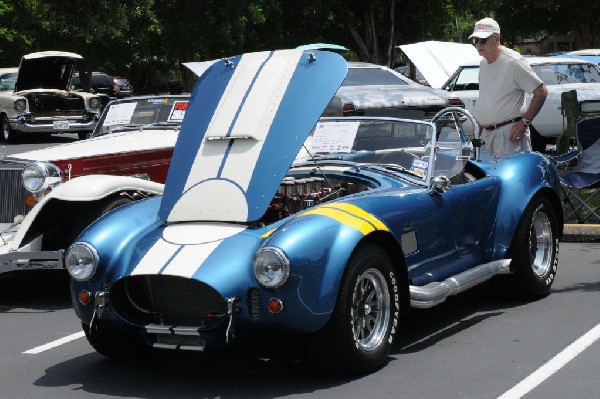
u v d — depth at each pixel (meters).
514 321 7.61
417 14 38.25
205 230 6.35
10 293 9.49
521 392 5.88
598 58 22.52
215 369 6.66
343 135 7.71
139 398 6.11
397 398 5.86
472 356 6.69
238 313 5.89
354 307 6.18
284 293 5.84
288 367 6.61
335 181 7.38
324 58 7.03
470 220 7.57
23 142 27.47
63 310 8.70
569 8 37.78
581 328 7.32
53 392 6.29
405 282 6.64
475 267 7.62
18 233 8.67
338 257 5.98
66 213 8.78
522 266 8.08
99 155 9.77
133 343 6.88
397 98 15.64
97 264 6.29
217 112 7.04
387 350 6.43
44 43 42.34
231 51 38.81
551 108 17.84
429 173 7.24
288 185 7.12
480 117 9.84
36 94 26.56
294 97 6.88
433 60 21.91
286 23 36.72
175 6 35.88
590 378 6.11
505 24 39.34
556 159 11.10
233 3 34.50
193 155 6.89
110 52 42.06
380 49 38.41
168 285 6.14
